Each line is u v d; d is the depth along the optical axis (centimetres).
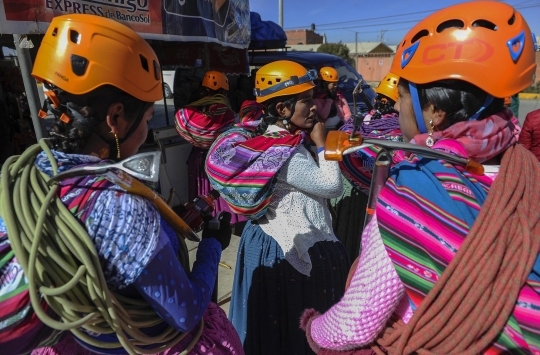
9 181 86
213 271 120
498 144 83
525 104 1381
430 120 88
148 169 88
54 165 88
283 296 174
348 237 246
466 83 81
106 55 90
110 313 85
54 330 92
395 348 84
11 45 418
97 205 86
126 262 85
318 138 169
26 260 79
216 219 133
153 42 430
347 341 92
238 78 625
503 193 76
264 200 163
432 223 77
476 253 71
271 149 161
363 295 84
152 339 100
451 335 73
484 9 81
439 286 73
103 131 97
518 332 70
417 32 87
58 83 90
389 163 88
